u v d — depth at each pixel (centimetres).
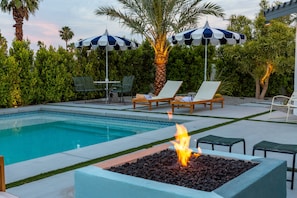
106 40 1125
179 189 217
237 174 255
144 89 1467
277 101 1191
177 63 1427
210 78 1377
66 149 654
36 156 604
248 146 514
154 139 577
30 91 1187
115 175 249
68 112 1047
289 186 344
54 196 323
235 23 1405
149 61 1444
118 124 919
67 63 1295
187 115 861
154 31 1249
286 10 759
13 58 1127
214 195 206
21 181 365
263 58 1192
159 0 1170
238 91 1388
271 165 267
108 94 1298
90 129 857
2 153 625
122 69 1429
